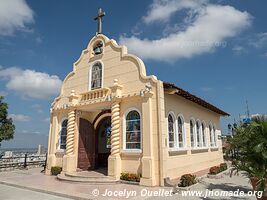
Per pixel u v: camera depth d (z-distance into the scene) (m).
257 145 6.18
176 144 13.16
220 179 12.71
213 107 17.86
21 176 14.15
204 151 17.25
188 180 10.60
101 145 16.47
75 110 14.66
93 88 14.39
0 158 18.53
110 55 13.95
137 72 12.48
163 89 11.85
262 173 6.38
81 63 15.57
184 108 14.82
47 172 15.08
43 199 8.96
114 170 11.78
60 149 15.30
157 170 10.82
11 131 17.88
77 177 12.08
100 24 15.34
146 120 11.43
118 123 12.40
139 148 11.68
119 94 12.66
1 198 9.16
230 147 7.47
